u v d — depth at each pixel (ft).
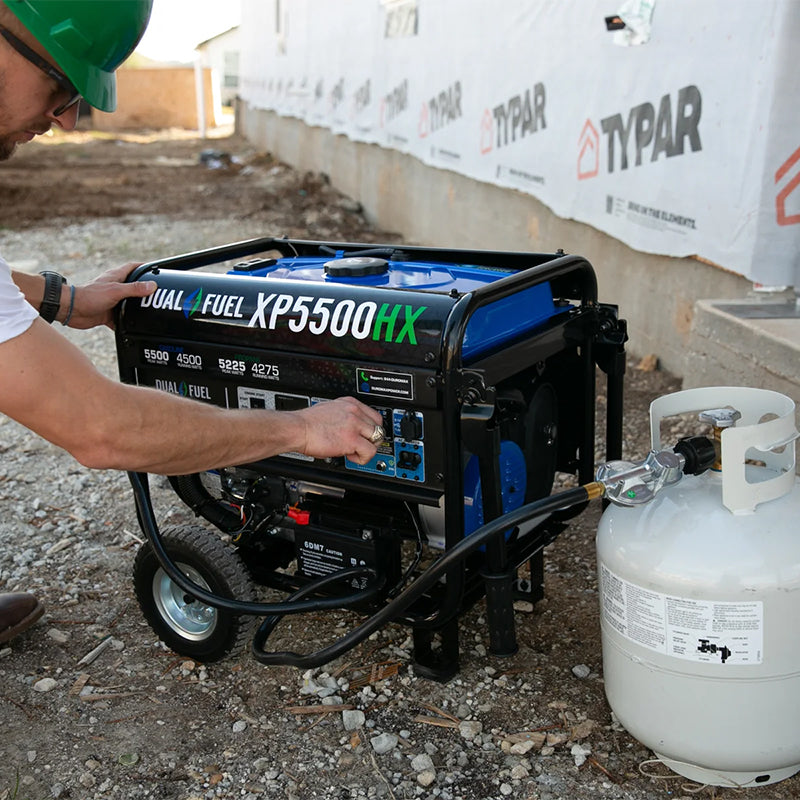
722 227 12.71
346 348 6.47
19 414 4.99
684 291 14.11
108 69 5.30
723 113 12.39
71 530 10.54
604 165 15.55
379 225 31.14
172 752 6.97
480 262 8.14
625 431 12.72
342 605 7.01
